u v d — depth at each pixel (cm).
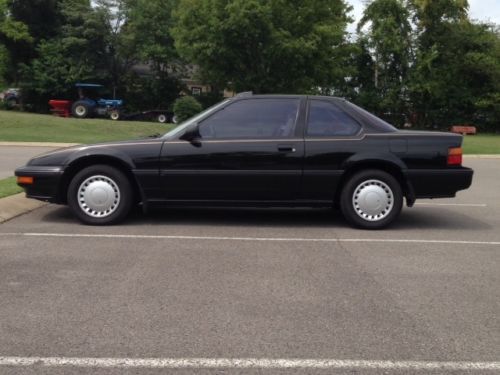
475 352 379
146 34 4519
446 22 4478
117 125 3169
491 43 4522
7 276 530
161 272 549
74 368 348
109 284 510
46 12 4694
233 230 750
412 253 640
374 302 473
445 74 4497
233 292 492
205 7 3356
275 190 752
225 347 380
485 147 2748
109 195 757
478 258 624
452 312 453
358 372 347
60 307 451
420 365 358
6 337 393
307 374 343
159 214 854
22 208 846
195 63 3625
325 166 748
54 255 605
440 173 754
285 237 713
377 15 4475
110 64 4616
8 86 5397
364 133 759
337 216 863
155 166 746
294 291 498
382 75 4638
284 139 750
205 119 759
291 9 3416
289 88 3603
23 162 1540
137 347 379
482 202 1045
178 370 347
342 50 3791
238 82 3519
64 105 3975
